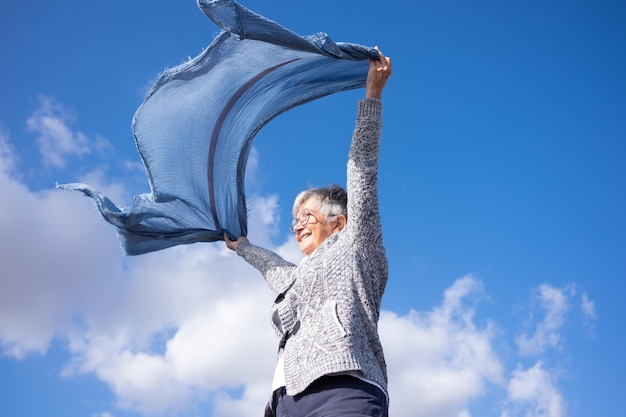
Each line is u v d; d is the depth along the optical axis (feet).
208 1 7.63
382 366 8.09
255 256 10.52
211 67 9.37
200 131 10.19
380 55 8.98
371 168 8.54
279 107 10.48
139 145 9.92
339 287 8.15
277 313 8.59
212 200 10.93
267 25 8.00
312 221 9.55
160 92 9.55
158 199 10.29
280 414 7.90
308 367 7.61
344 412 7.32
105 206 10.41
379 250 8.54
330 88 10.27
